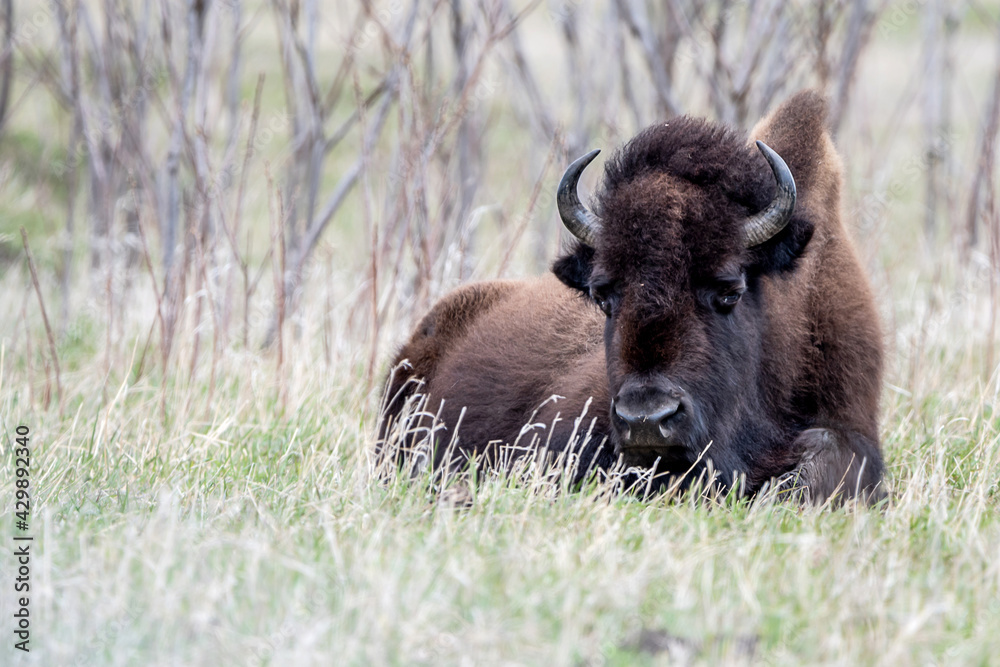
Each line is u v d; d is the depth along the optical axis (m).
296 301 30.67
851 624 12.28
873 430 20.14
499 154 55.41
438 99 31.59
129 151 36.22
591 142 37.00
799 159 20.30
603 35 35.69
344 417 23.70
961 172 42.50
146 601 12.43
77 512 16.14
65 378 27.19
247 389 25.47
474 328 24.14
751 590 12.84
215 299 28.59
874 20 32.25
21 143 55.66
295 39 30.97
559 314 22.59
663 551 13.99
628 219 16.78
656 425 16.38
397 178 30.12
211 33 30.22
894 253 39.19
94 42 34.66
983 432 21.31
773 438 19.38
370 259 28.66
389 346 28.53
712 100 32.41
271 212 27.97
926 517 16.53
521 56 33.28
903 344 29.08
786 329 19.31
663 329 16.58
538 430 20.80
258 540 14.38
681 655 11.30
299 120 33.38
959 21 41.50
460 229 32.44
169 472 19.52
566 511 16.28
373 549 14.00
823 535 15.31
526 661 11.48
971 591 13.45
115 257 34.44
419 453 20.61
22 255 43.28
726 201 17.11
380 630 11.66
